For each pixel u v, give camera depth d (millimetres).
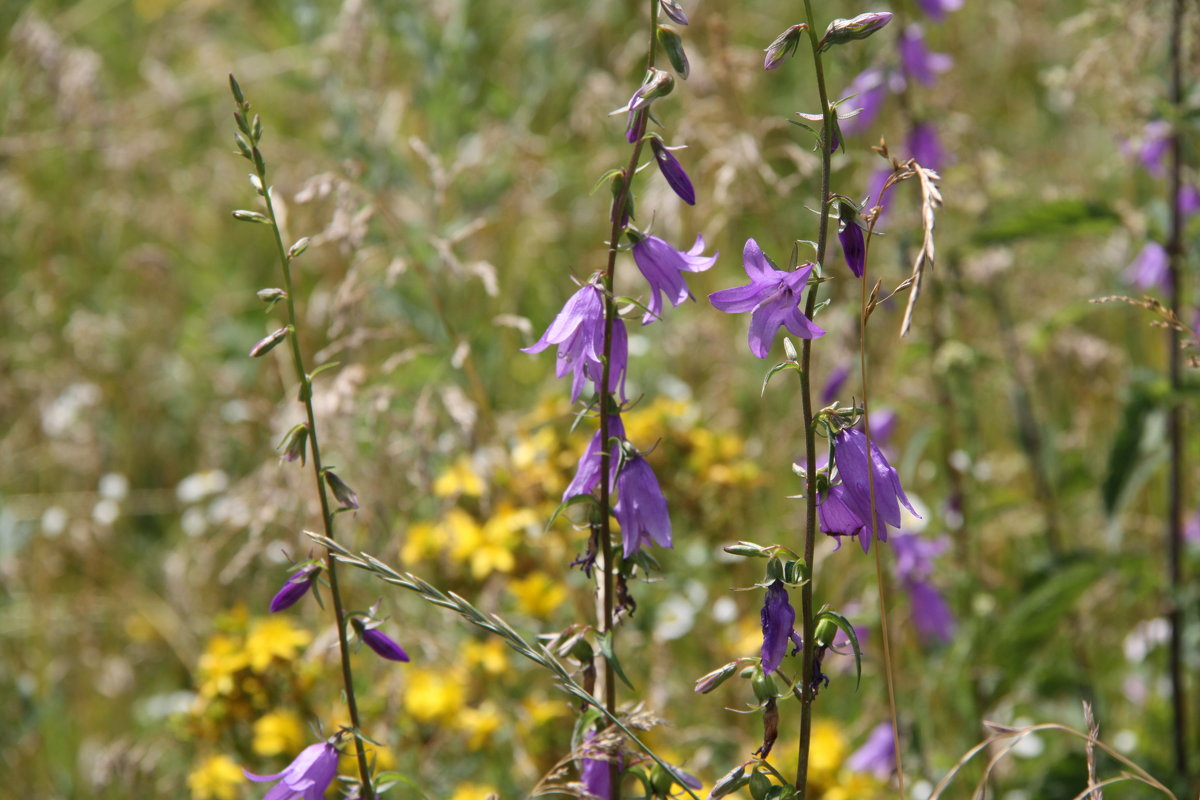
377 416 5258
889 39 5406
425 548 5043
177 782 5273
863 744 5184
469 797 4387
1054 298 6719
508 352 6875
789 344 2535
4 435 7355
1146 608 5844
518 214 6832
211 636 5828
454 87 6957
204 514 6617
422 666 5062
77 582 6738
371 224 6285
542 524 5082
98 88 7773
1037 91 8148
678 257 2664
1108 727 5160
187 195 8336
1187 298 5141
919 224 5289
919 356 5375
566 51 8367
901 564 4984
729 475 5203
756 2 8781
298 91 8461
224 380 7027
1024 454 5621
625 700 5047
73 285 7938
